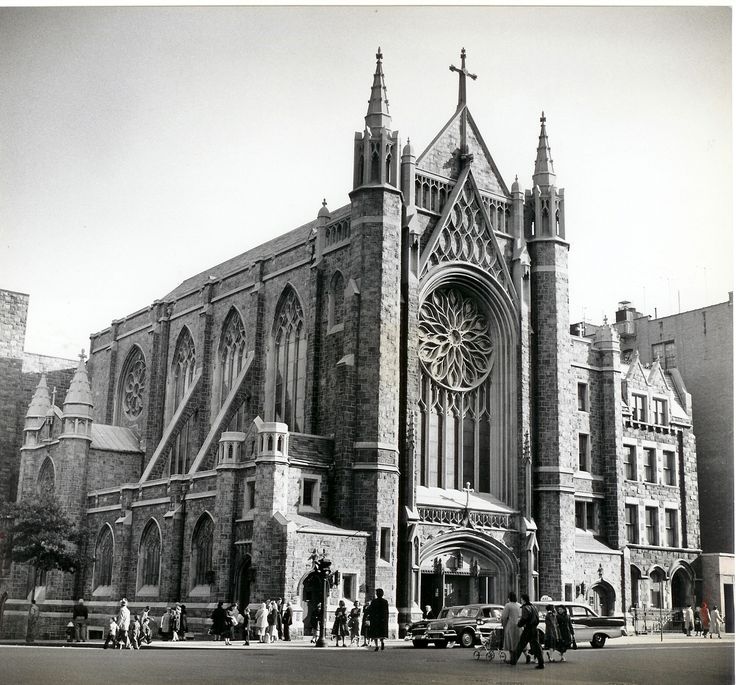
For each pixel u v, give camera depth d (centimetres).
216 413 8112
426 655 4297
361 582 5881
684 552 8131
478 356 7106
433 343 6844
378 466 6044
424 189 6825
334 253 6806
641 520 7975
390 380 6209
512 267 7238
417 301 6519
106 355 10112
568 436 7138
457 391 6925
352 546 5891
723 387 8925
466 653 4459
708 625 7050
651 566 7881
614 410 7812
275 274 7550
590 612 5266
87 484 8319
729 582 8225
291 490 5941
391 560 5991
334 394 6500
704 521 8825
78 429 8281
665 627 7719
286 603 5559
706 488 8888
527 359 7106
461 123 7150
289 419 7150
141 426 9000
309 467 6044
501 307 7106
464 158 7031
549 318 7231
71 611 7756
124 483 8175
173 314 9038
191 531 6625
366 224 6381
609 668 3741
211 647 4941
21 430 9794
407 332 6412
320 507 6047
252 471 6084
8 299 9819
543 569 6906
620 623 5334
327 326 6738
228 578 6031
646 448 8212
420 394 6731
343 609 5172
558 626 4144
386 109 6625
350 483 6056
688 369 9256
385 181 6462
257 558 5706
